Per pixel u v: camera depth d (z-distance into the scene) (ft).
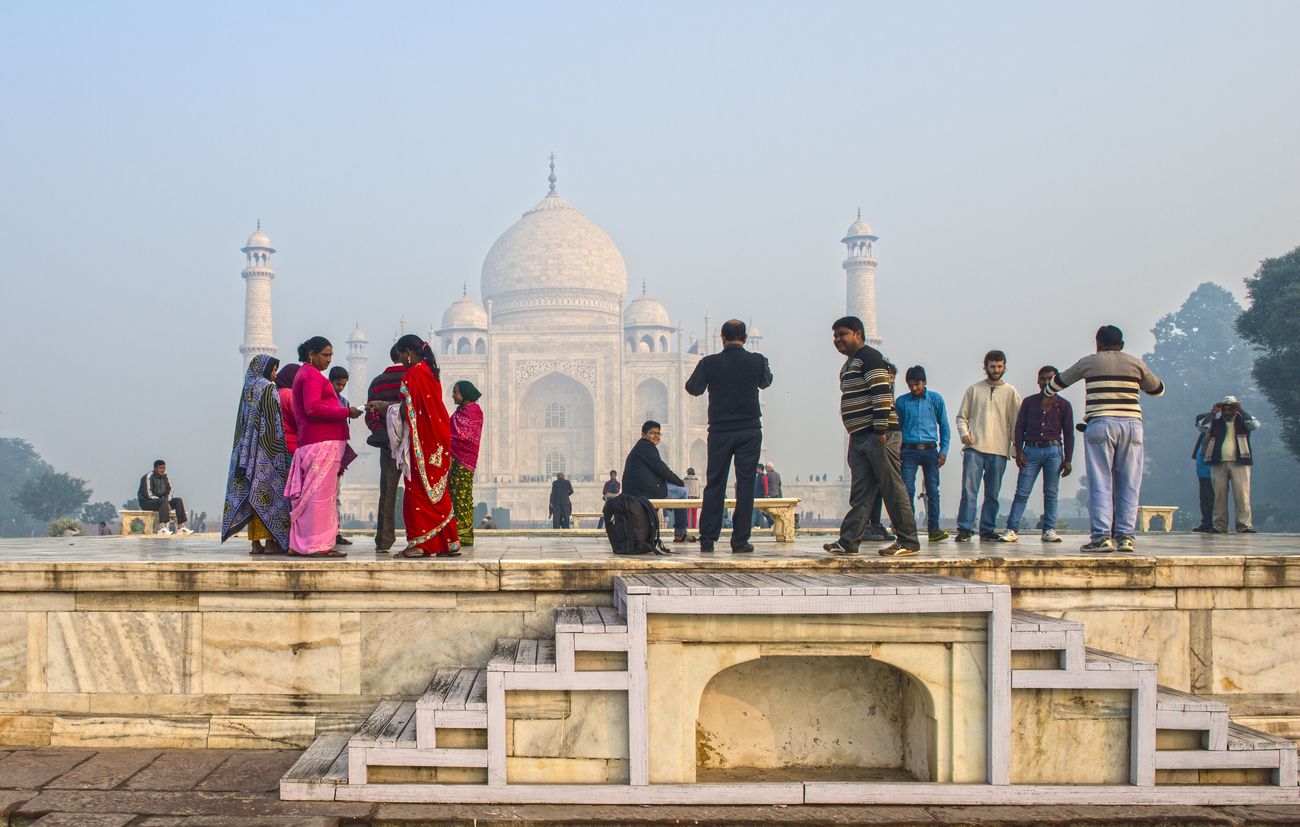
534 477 258.37
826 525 236.02
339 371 35.78
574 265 296.30
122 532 69.97
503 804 20.29
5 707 24.80
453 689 22.07
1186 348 325.01
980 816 19.77
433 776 20.63
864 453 28.71
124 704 24.80
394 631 24.95
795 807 20.36
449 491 27.86
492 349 257.34
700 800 20.45
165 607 24.93
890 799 20.49
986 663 21.04
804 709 24.00
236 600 24.93
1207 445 50.21
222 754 23.94
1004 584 22.76
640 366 258.16
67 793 20.84
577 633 20.61
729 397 30.91
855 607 20.80
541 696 20.80
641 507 28.96
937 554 29.07
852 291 285.64
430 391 27.48
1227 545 36.11
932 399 39.19
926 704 21.72
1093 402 30.22
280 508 29.17
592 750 20.83
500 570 24.88
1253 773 20.80
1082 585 25.50
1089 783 20.89
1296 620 25.73
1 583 24.68
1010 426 38.45
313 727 24.53
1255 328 172.76
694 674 21.16
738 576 23.59
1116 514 30.09
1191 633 25.61
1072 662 20.76
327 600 24.93
